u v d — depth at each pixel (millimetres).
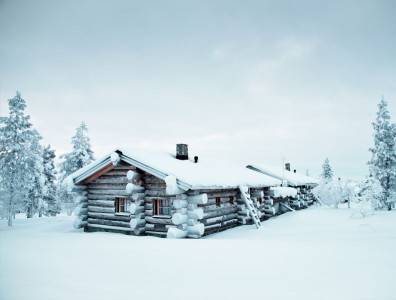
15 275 4801
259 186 17844
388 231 10648
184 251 7066
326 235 10320
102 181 14203
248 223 16141
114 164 12875
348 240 8570
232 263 5660
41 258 6195
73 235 11570
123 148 12852
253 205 17000
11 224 20391
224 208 14930
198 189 12195
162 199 12859
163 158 14211
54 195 33594
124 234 12906
